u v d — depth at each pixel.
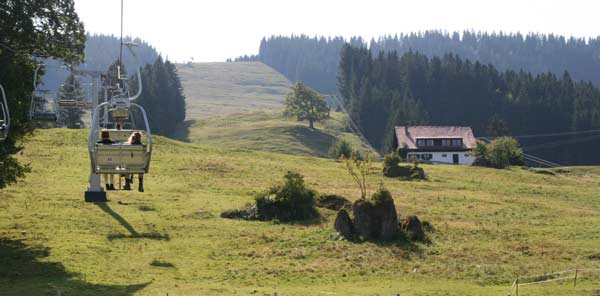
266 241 46.44
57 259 38.88
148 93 196.75
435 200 66.81
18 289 32.47
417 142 147.00
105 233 46.31
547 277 38.78
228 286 35.28
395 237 48.16
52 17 42.81
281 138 196.00
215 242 45.72
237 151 98.56
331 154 133.62
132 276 36.56
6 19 40.22
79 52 44.88
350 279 37.88
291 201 54.62
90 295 31.98
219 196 62.16
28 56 42.81
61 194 57.41
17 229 45.41
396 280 37.97
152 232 47.38
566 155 193.88
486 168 100.75
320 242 46.56
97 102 46.72
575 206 70.12
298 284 36.44
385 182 79.00
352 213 52.25
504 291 35.25
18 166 40.94
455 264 42.00
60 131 94.06
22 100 40.12
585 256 44.69
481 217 58.78
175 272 38.03
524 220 58.16
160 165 77.75
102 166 34.19
